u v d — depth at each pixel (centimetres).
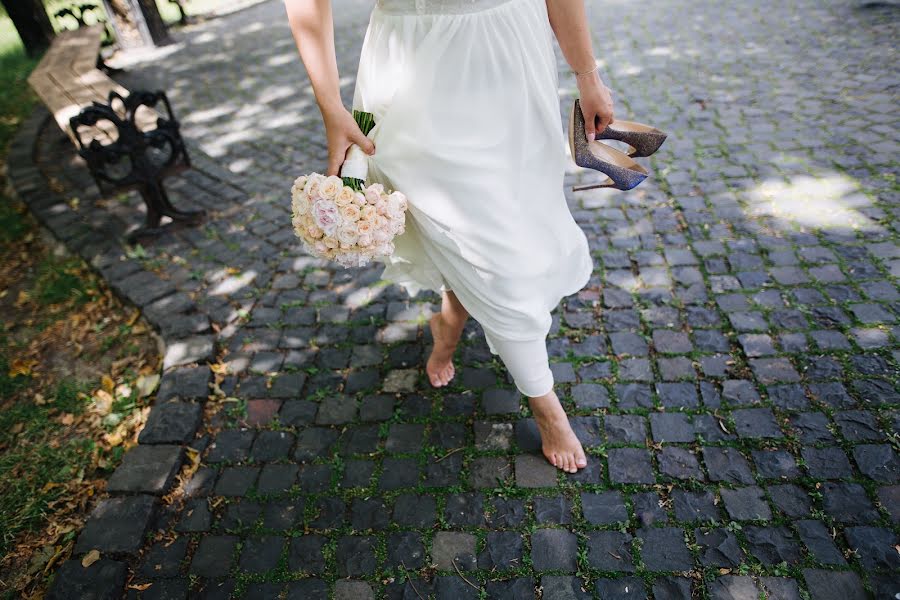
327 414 235
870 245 272
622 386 229
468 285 170
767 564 173
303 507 204
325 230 150
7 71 712
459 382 240
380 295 289
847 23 504
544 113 158
